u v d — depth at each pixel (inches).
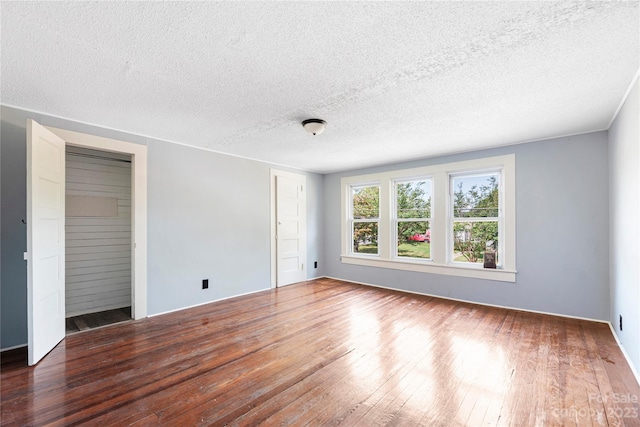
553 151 136.8
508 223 148.0
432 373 85.1
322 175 233.6
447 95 93.0
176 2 53.0
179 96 94.2
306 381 81.2
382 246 199.0
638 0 52.4
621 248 102.7
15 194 103.1
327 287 197.0
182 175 149.9
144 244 135.5
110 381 81.1
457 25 60.1
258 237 186.7
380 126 121.6
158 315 138.9
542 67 76.3
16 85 86.5
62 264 108.7
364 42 66.1
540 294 140.0
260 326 124.0
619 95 92.0
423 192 183.9
